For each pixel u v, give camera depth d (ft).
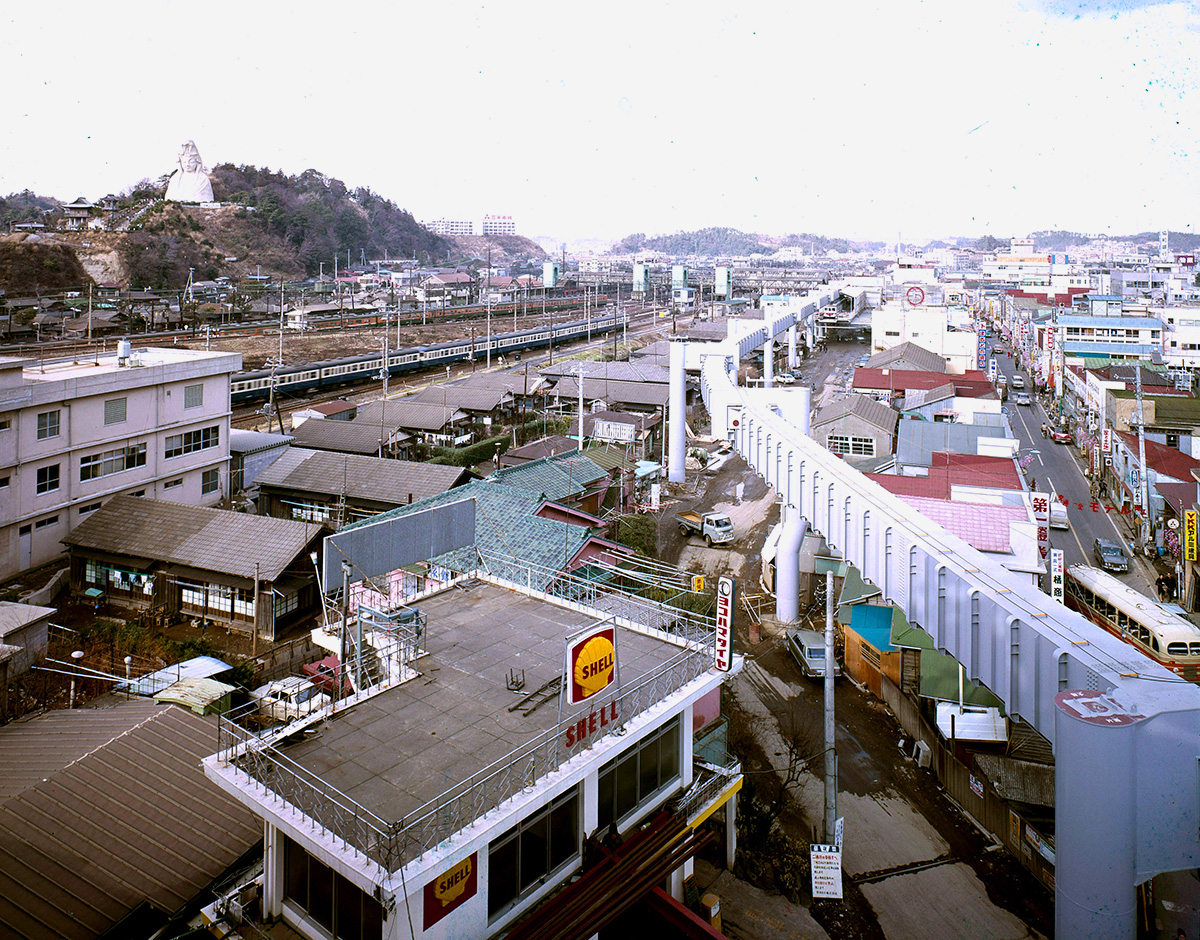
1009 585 62.18
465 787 40.06
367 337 386.11
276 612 96.02
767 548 118.83
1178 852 44.68
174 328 364.99
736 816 65.31
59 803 51.34
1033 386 308.60
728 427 123.03
